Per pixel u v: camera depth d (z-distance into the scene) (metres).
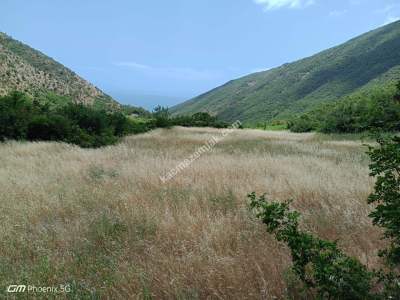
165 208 6.16
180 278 3.70
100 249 4.68
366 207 5.93
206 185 7.93
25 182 8.30
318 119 40.00
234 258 4.08
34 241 4.86
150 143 19.28
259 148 16.73
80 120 21.23
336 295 2.81
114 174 9.42
